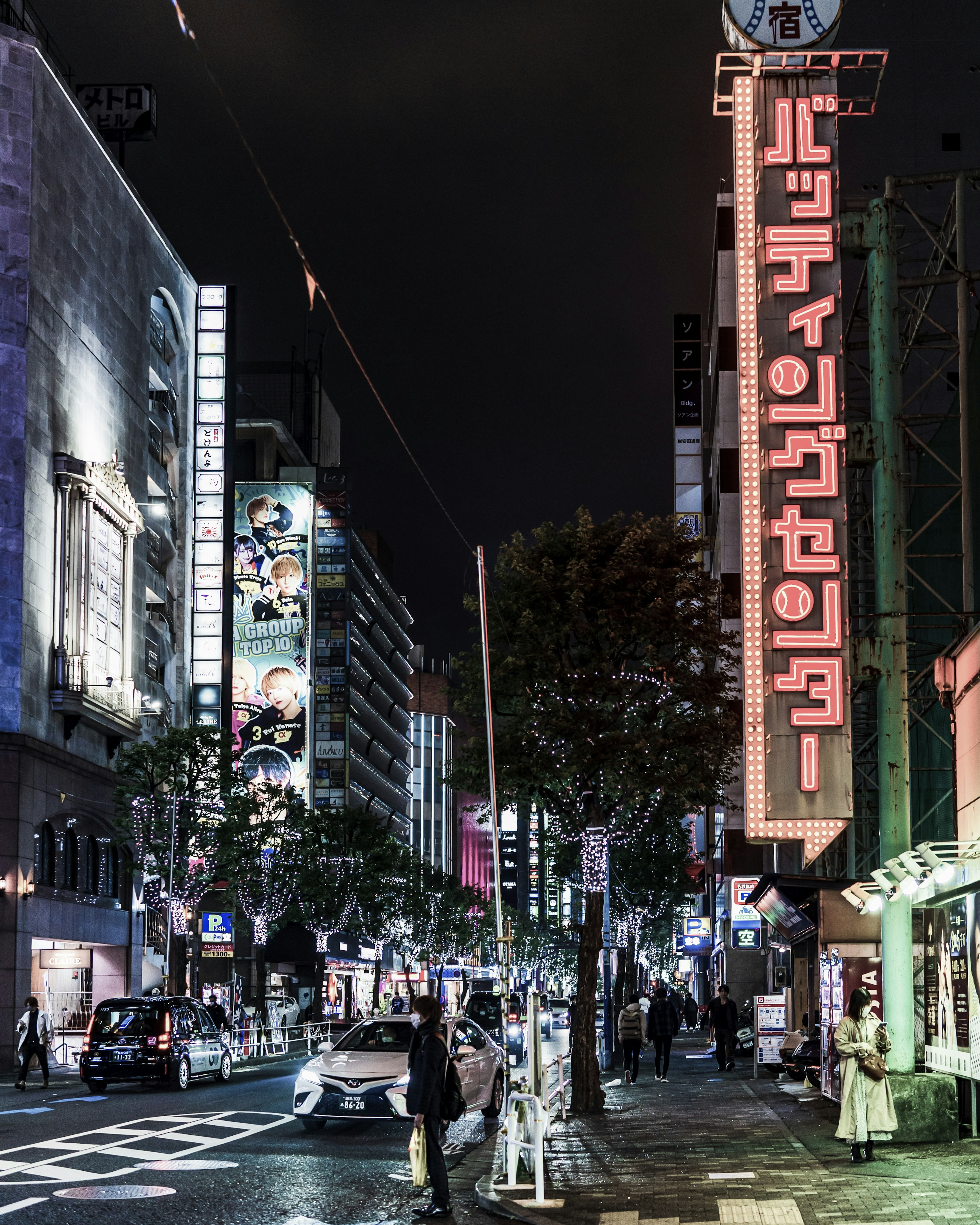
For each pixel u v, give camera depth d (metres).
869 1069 14.92
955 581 29.53
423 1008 13.37
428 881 108.56
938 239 23.92
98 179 59.59
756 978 60.25
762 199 22.11
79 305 56.78
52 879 50.66
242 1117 22.86
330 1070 20.14
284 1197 14.24
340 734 108.69
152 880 52.75
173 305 73.44
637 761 24.36
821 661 20.73
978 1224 10.64
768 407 21.39
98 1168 16.38
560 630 24.77
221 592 77.50
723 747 25.06
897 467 18.80
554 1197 13.55
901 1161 14.85
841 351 21.53
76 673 52.09
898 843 17.86
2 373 49.94
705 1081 31.45
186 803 50.94
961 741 20.12
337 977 109.38
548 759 24.89
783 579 20.94
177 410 75.38
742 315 21.75
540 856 57.16
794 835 20.55
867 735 35.38
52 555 52.41
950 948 18.02
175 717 72.69
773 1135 18.42
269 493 108.06
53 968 58.56
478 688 25.38
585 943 24.83
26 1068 32.09
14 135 51.06
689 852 64.75
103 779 56.72
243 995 77.25
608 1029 38.84
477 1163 18.28
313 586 108.69
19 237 50.75
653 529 25.41
